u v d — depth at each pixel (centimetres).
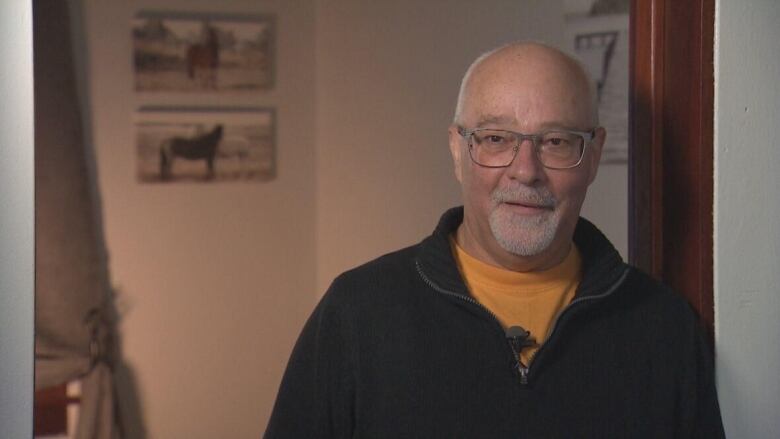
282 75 365
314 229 371
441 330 136
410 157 323
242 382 369
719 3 142
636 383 136
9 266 115
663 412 136
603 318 137
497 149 134
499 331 134
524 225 133
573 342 136
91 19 347
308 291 373
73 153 338
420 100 316
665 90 147
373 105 339
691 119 146
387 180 334
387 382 134
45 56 333
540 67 134
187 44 356
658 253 149
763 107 144
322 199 363
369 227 344
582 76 137
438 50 307
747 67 143
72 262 338
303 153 368
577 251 147
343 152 354
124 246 356
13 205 115
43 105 333
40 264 334
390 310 137
